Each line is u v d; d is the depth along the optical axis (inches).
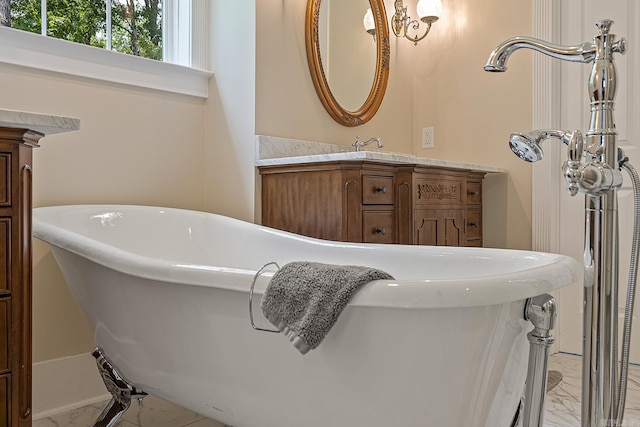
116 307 58.7
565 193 106.0
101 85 85.5
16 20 79.4
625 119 100.1
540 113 106.8
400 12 115.6
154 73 91.9
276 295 40.4
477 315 38.9
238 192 95.5
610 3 101.5
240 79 95.0
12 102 75.3
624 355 36.3
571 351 106.0
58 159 80.4
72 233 59.9
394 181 88.8
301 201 87.7
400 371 40.1
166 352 54.5
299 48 100.8
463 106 117.7
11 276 45.5
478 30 115.8
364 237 82.7
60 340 80.9
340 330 41.3
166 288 52.5
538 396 41.6
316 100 103.5
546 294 42.2
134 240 78.7
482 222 114.0
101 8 89.7
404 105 123.1
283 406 46.7
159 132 93.6
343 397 42.8
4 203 45.1
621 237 99.3
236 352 48.5
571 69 105.5
